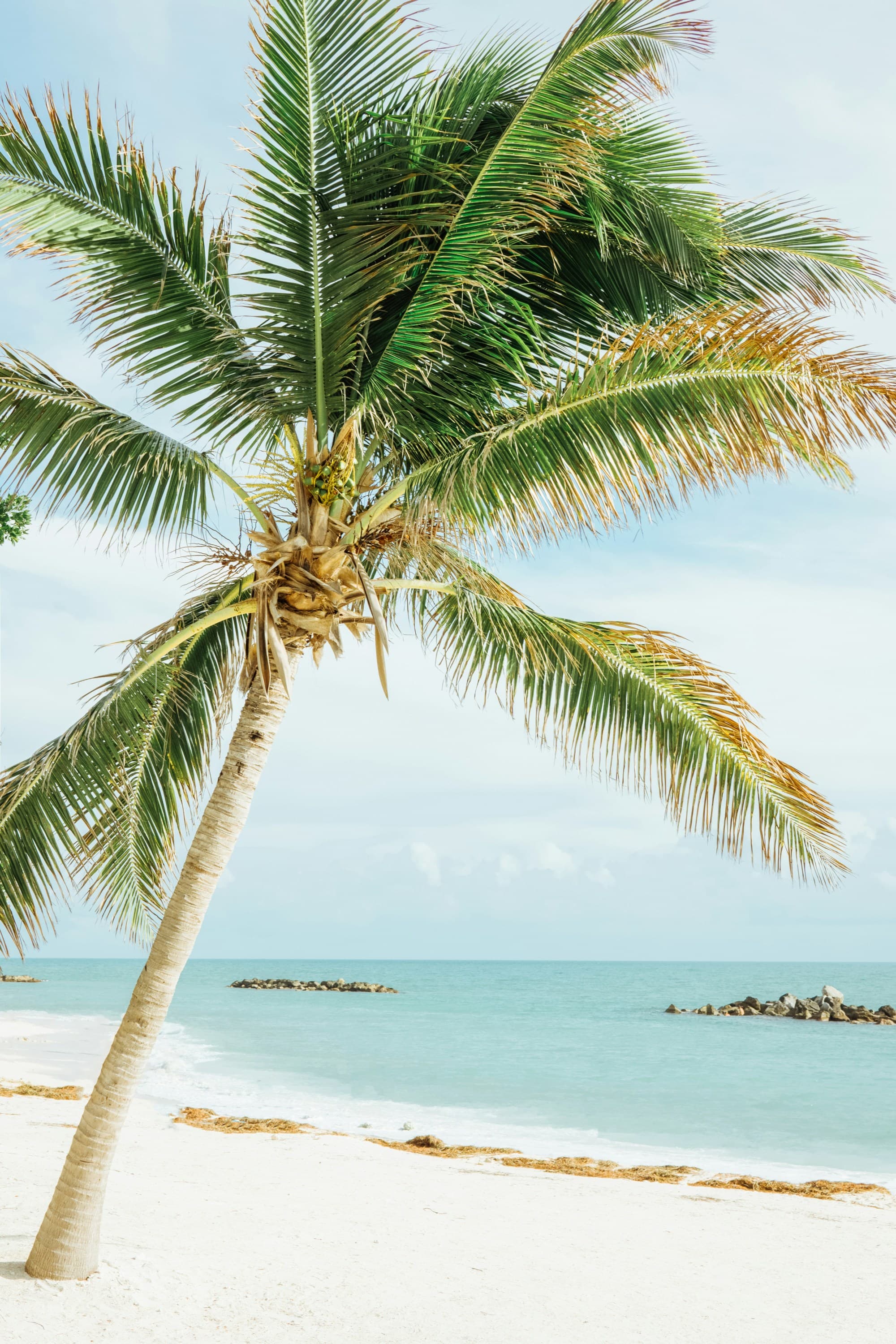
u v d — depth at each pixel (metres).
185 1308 4.96
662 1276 6.34
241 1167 9.26
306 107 5.04
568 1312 5.45
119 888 6.41
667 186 6.07
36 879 5.18
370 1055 24.56
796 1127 15.50
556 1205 8.50
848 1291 6.20
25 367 5.29
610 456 5.23
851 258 6.18
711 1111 17.03
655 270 6.32
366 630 5.54
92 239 5.14
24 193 4.88
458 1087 19.17
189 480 5.32
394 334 5.49
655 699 6.23
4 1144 9.52
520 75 5.66
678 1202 8.99
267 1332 4.77
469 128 5.55
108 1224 6.48
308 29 4.95
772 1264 6.79
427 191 5.19
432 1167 10.18
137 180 5.17
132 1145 10.15
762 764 6.04
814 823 6.00
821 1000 44.44
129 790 6.28
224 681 6.68
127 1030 5.25
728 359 4.97
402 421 5.81
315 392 5.55
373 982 92.94
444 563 5.92
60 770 5.29
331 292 5.32
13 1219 6.23
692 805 6.20
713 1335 5.22
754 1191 10.09
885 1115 16.70
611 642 6.19
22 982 67.25
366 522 5.47
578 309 6.27
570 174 5.38
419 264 5.43
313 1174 9.20
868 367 4.79
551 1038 31.64
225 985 76.81
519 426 5.33
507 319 6.05
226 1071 20.09
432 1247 6.70
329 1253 6.31
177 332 5.44
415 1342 4.80
